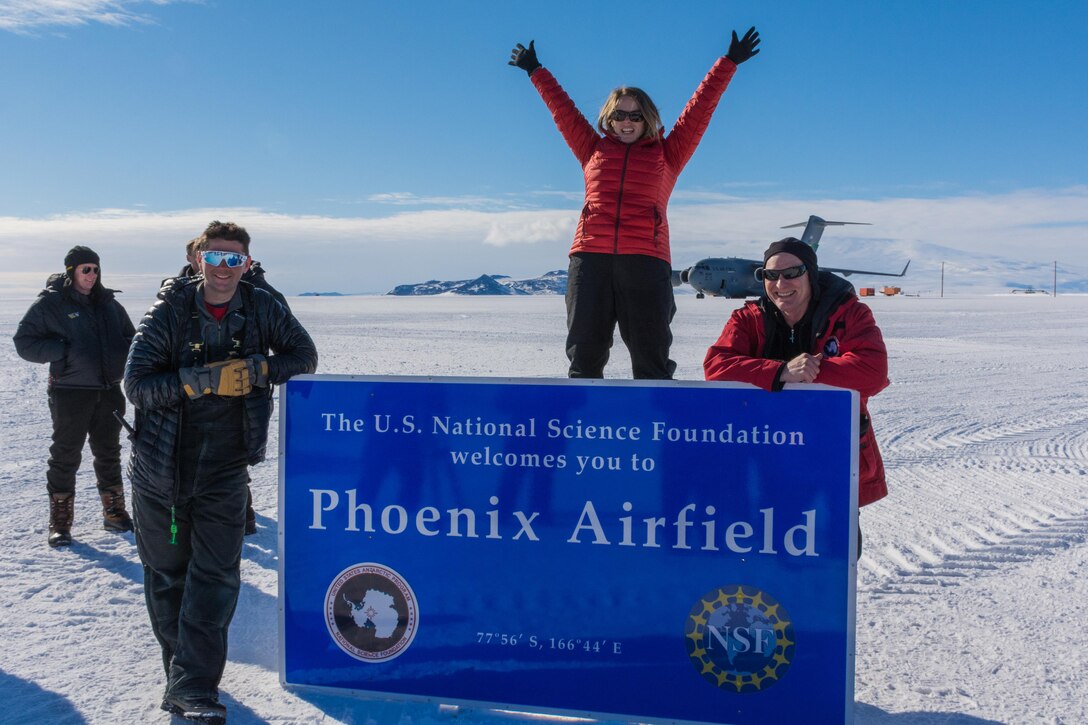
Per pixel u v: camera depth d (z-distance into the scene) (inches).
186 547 128.9
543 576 122.9
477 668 125.3
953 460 337.7
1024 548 218.4
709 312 1830.7
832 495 114.3
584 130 163.6
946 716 128.7
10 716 124.6
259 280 195.3
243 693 132.3
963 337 1100.5
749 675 117.0
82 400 213.9
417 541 126.6
